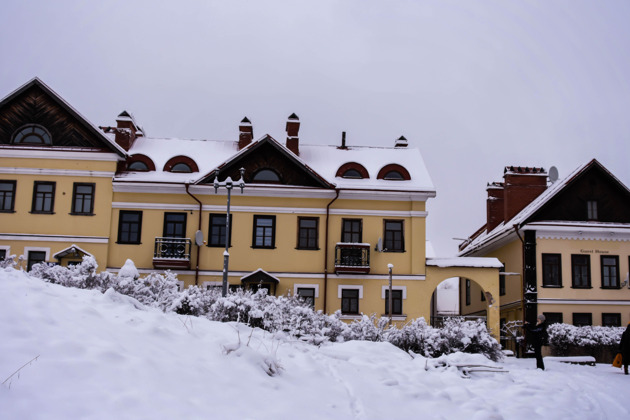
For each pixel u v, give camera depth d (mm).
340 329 17719
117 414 7512
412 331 17922
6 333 8617
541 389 13617
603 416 11641
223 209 30562
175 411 8016
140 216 30422
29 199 30188
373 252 30594
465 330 18391
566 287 31766
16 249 29781
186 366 9578
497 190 39719
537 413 11430
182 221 30531
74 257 29750
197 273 29938
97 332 9742
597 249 32219
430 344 17734
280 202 30781
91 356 8711
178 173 31359
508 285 34875
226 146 33906
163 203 30500
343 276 30328
